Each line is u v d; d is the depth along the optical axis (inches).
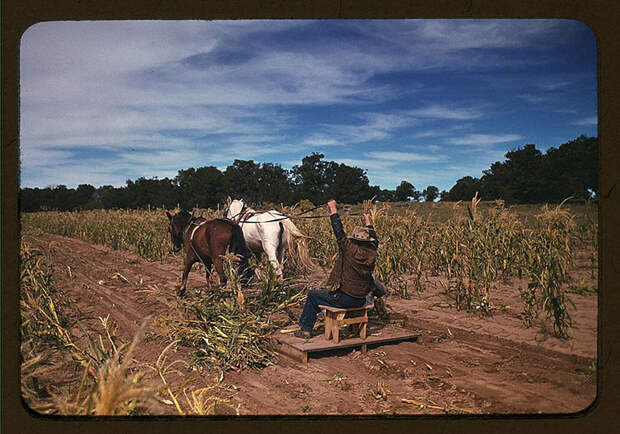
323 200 2559.1
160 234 585.6
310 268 282.0
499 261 329.4
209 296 201.6
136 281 387.9
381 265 310.2
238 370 173.2
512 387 149.1
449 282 304.8
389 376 163.8
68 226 1019.3
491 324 228.1
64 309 270.7
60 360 175.8
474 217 275.3
